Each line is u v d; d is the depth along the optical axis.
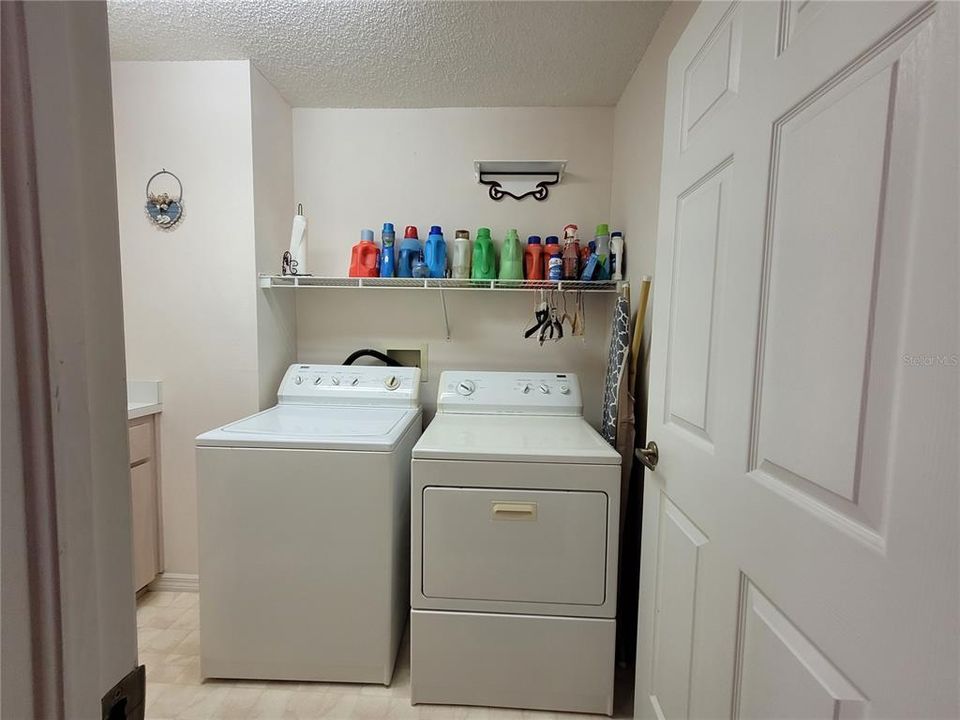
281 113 1.95
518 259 1.93
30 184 0.27
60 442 0.29
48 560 0.29
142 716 0.36
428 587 1.28
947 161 0.35
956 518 0.34
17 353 0.27
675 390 0.95
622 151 1.87
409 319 2.13
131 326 1.80
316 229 2.08
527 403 1.83
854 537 0.44
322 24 1.47
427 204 2.06
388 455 1.32
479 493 1.26
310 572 1.34
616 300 1.74
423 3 1.37
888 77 0.41
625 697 1.36
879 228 0.42
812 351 0.52
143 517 1.75
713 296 0.77
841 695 0.45
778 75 0.59
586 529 1.25
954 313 0.35
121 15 1.44
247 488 1.33
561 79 1.78
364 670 1.37
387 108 2.04
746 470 0.65
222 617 1.36
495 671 1.29
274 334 1.93
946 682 0.35
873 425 0.42
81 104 0.30
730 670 0.68
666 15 1.39
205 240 1.76
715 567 0.74
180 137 1.73
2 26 0.26
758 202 0.63
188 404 1.81
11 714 0.28
